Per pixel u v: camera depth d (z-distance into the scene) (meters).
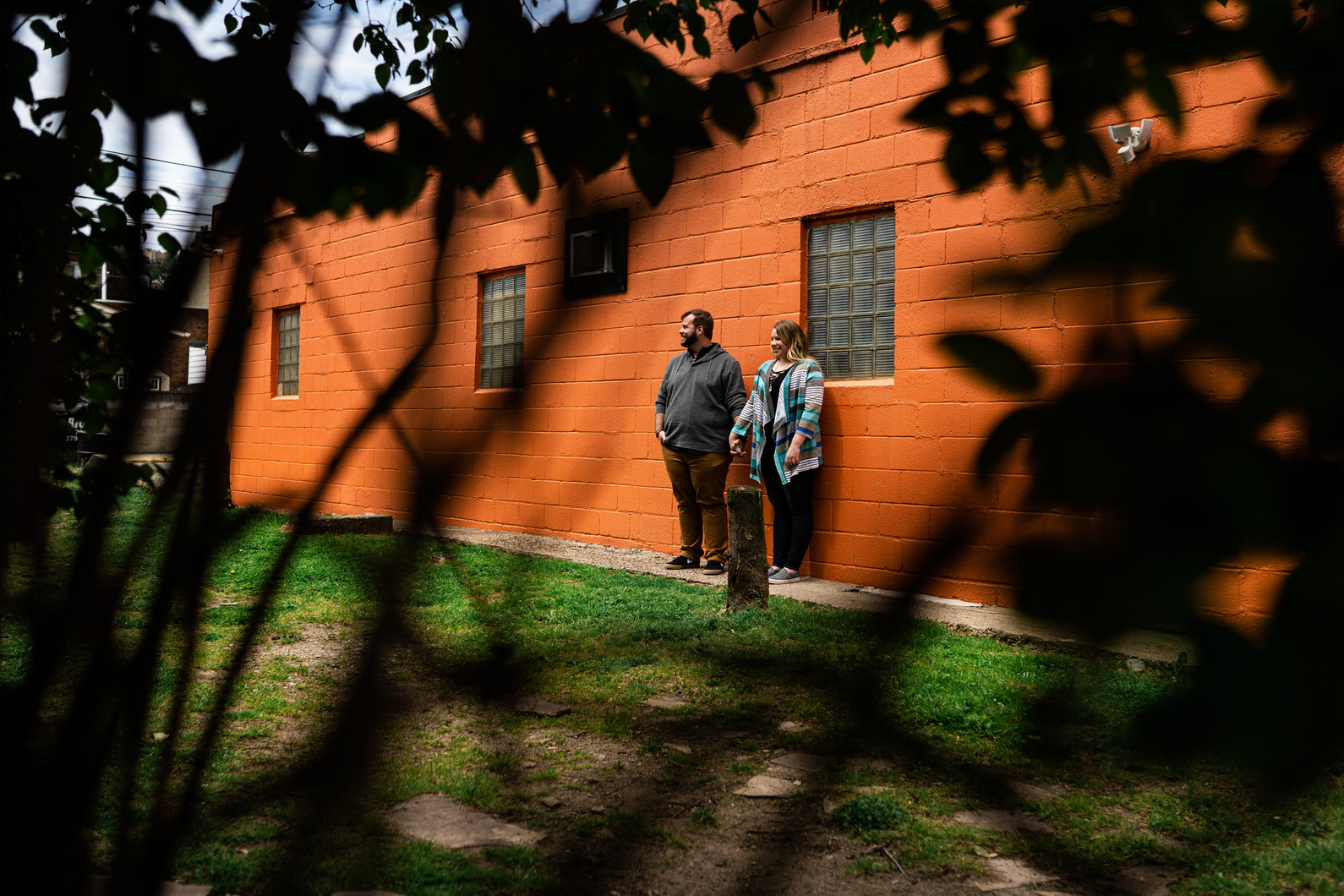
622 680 4.45
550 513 8.03
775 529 7.00
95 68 0.67
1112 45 0.93
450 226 0.64
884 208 6.57
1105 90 0.97
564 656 4.75
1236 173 0.63
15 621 0.64
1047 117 1.08
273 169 0.66
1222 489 0.56
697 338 7.25
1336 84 0.69
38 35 0.72
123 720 0.65
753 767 3.35
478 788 3.12
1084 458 0.59
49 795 0.64
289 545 0.62
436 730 3.61
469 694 0.60
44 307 0.68
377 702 0.58
